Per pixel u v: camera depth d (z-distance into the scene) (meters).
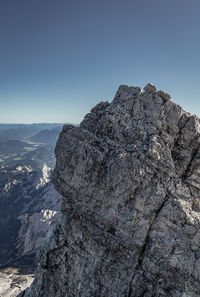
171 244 24.09
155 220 25.27
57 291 29.66
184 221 24.41
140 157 26.27
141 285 25.12
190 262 23.38
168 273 23.92
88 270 27.94
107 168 27.47
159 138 27.22
